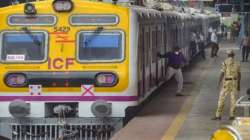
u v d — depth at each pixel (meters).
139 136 19.52
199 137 19.44
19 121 22.05
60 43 21.95
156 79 30.27
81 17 21.94
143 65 24.69
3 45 22.17
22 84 21.97
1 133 22.17
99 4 21.94
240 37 84.62
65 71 21.86
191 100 30.34
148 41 26.38
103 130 21.72
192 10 73.44
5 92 22.05
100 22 21.88
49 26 22.02
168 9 39.91
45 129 21.94
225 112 25.61
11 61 22.08
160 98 31.20
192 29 58.88
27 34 22.09
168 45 35.66
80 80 21.80
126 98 21.73
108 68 21.80
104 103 21.58
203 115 24.73
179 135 19.81
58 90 21.86
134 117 23.84
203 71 49.56
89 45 21.91
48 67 21.94
